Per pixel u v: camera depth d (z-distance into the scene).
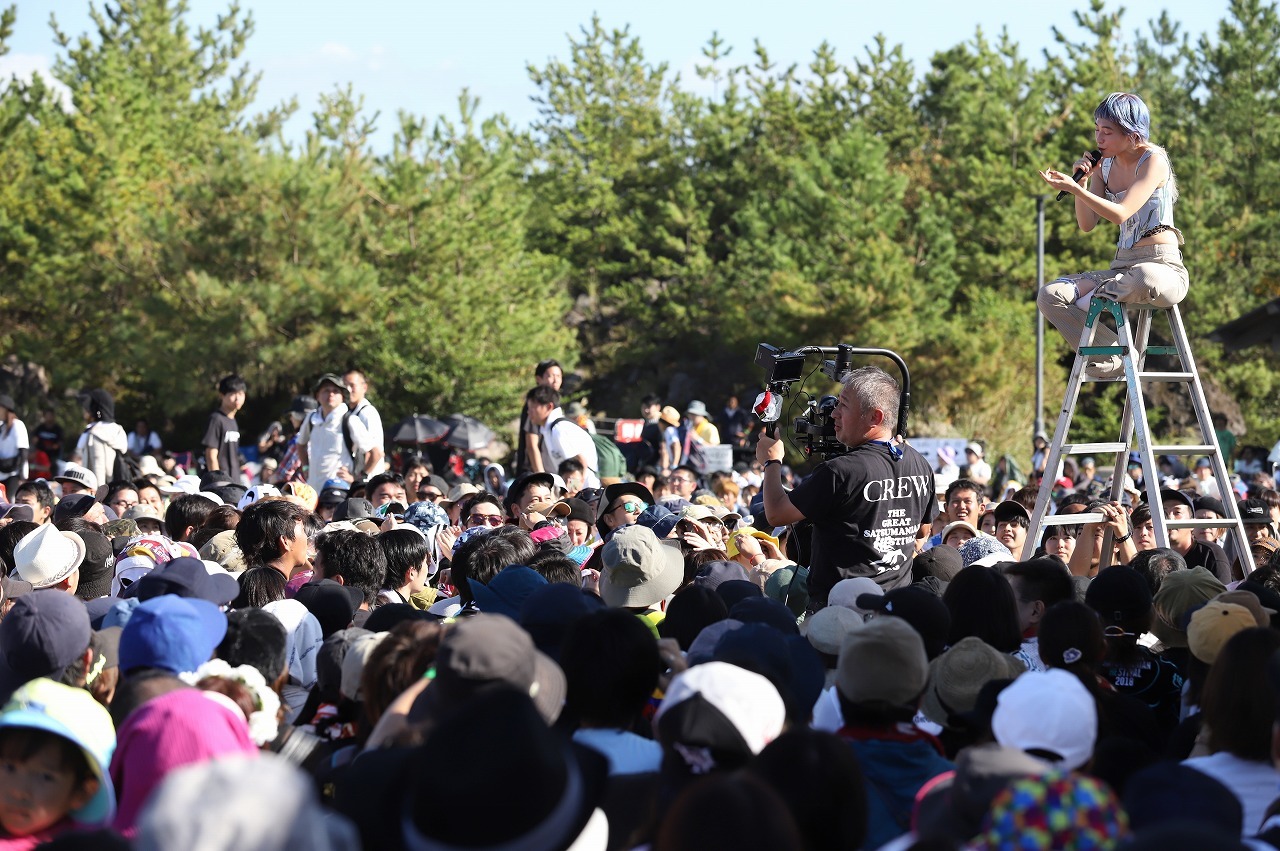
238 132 45.66
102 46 47.41
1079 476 21.34
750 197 45.12
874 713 4.16
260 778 2.16
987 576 5.36
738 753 3.55
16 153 36.59
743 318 38.69
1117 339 7.11
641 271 47.03
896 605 5.07
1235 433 37.72
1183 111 43.84
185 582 5.57
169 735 3.67
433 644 4.34
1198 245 38.38
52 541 6.62
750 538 8.20
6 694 4.75
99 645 4.89
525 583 5.66
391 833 3.37
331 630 5.77
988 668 4.69
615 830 3.76
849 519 5.87
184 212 33.50
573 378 21.72
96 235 34.56
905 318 35.78
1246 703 3.88
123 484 11.47
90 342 35.53
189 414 36.38
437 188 35.31
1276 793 3.85
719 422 32.91
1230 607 4.71
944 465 19.73
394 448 25.78
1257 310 12.80
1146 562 6.59
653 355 45.88
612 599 5.81
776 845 2.64
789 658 4.47
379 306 33.84
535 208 46.66
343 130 38.59
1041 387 29.34
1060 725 3.56
